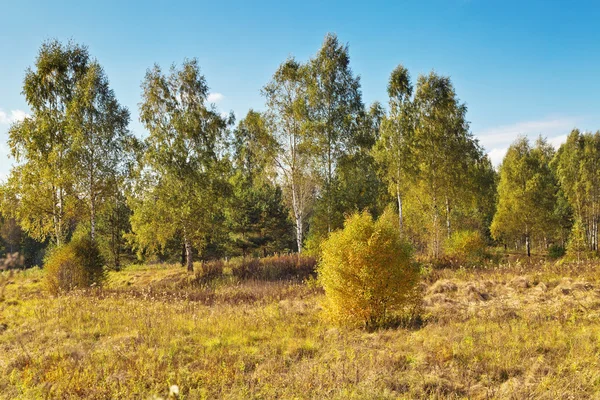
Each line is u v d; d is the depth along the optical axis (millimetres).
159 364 7617
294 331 10172
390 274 10523
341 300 10711
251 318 11727
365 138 26156
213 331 10352
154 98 24406
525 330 8961
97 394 6332
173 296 16328
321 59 25688
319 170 26062
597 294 12312
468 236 24297
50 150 23078
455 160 27859
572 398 5629
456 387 6312
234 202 27031
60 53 23812
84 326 11156
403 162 26469
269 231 40406
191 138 25000
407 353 7988
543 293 13180
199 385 6770
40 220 24844
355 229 10977
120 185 25562
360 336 9602
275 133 25594
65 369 7359
